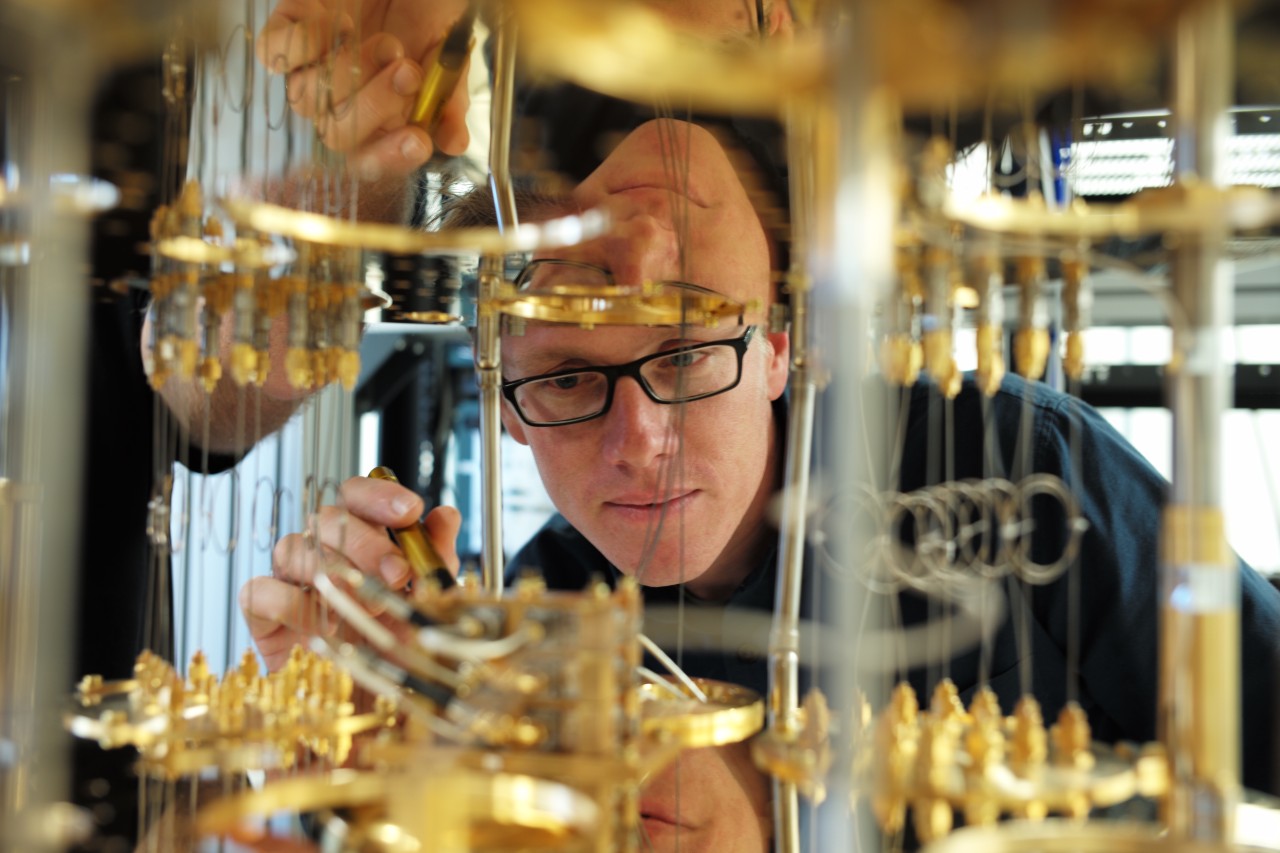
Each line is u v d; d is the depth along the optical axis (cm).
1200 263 45
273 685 61
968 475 116
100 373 110
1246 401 141
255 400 98
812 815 61
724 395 105
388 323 116
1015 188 69
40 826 52
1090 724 113
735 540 117
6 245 56
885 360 56
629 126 87
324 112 73
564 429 109
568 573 142
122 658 112
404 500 87
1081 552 114
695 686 66
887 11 36
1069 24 35
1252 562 146
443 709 53
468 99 80
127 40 49
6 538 57
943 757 47
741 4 69
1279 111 81
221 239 62
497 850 43
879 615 59
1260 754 101
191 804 58
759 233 86
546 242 52
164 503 82
